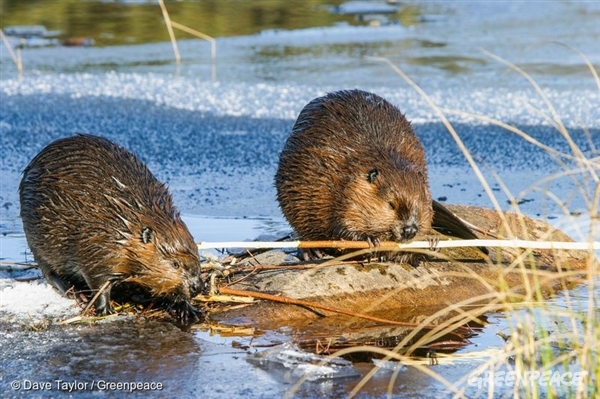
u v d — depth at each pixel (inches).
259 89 2084.2
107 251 943.7
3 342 885.2
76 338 898.7
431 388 784.3
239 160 1679.4
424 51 2400.3
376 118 1112.8
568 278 1101.7
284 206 1130.7
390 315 991.0
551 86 2022.6
